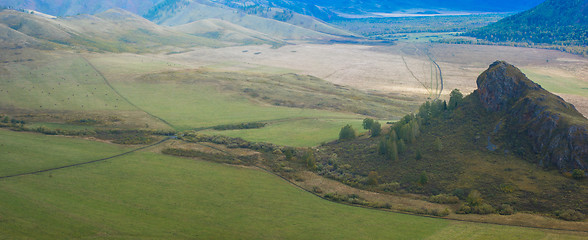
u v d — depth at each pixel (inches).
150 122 6230.3
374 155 4264.3
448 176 3572.8
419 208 3149.6
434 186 3484.3
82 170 3996.1
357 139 4990.2
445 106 4805.6
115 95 7780.5
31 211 2972.4
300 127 6008.9
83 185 3590.1
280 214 3127.5
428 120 4702.3
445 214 2977.4
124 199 3321.9
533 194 3056.1
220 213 3125.0
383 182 3735.2
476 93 4722.0
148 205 3221.0
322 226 2906.0
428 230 2746.1
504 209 2920.8
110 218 2940.5
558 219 2704.2
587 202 2810.0
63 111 6594.5
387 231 2783.0
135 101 7465.6
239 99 7819.9
